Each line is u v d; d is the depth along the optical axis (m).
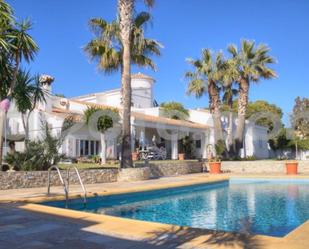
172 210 13.15
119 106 41.75
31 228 7.78
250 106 61.50
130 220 8.48
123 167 20.69
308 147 50.84
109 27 22.48
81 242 6.64
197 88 34.25
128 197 15.23
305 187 19.88
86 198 13.46
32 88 20.91
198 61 34.78
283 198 15.83
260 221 10.97
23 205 10.72
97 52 23.80
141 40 21.78
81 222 8.34
